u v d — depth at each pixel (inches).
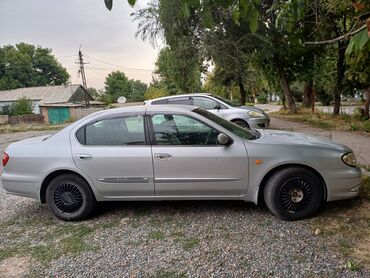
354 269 113.1
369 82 531.8
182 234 148.8
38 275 122.3
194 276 115.6
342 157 155.3
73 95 1833.2
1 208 197.8
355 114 589.6
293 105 780.6
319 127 500.4
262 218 160.7
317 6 257.8
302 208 155.8
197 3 91.1
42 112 1718.8
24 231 163.2
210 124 163.5
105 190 167.3
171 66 746.8
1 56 2684.5
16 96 1916.8
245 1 92.7
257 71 826.2
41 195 172.7
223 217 164.7
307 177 154.3
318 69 749.9
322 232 141.7
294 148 155.9
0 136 720.3
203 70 725.3
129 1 83.2
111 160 163.9
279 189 155.5
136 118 167.9
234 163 157.5
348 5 228.4
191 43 645.3
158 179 162.2
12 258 136.4
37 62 2915.8
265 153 156.2
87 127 171.0
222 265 121.3
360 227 143.6
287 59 714.8
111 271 122.0
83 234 155.7
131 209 183.2
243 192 160.7
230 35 608.4
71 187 170.1
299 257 123.1
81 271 123.3
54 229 163.8
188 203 186.5
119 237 150.1
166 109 169.0
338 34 486.3
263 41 593.0
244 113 394.3
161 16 601.3
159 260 128.0
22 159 171.0
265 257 124.7
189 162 159.3
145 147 163.5
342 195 156.2
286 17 175.2
